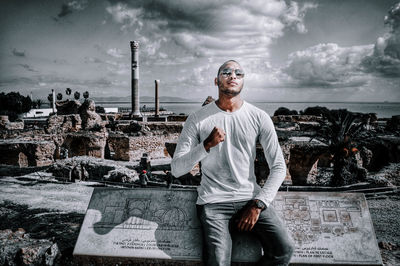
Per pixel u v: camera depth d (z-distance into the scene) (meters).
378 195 13.61
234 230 2.79
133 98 51.44
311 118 37.88
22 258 3.60
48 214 10.88
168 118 47.56
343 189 13.95
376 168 21.39
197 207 2.84
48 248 3.62
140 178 15.66
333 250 2.79
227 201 2.66
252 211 2.51
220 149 2.70
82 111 32.47
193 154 2.54
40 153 23.38
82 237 2.99
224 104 2.80
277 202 3.10
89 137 27.88
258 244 2.75
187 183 16.97
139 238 2.93
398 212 11.19
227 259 2.49
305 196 3.11
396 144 20.53
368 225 2.90
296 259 2.76
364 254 2.76
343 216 2.97
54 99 54.94
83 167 17.75
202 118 2.82
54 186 16.05
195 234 2.89
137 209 3.11
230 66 2.74
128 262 2.87
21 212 11.35
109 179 16.92
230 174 2.74
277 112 59.62
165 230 2.95
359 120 17.41
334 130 16.05
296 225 2.95
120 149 28.20
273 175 2.67
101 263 2.90
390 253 4.58
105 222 3.06
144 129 31.28
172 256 2.79
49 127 30.41
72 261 3.42
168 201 3.12
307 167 17.77
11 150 23.44
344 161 15.66
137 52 51.22
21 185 16.34
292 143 17.50
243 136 2.72
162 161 26.97
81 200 13.19
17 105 72.50
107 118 49.00
